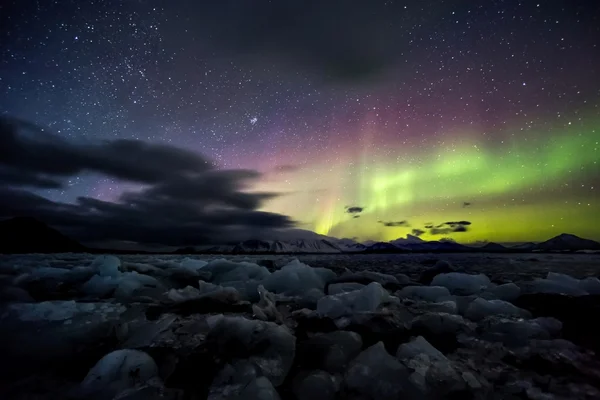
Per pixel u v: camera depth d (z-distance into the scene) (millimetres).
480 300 4551
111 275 6703
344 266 12406
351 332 3354
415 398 2240
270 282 6273
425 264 13617
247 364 2660
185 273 7602
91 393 2340
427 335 3533
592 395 2268
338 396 2373
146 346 3088
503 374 2600
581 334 3662
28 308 3891
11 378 2629
